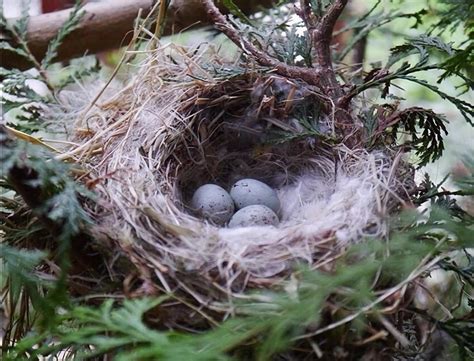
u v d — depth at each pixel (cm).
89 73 33
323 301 20
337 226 23
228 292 21
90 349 23
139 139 27
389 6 38
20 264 19
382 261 20
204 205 29
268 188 30
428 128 27
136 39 31
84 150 26
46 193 20
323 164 30
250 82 29
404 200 25
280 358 21
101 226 22
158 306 21
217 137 31
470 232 20
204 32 34
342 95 28
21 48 32
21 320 24
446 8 34
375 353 21
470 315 22
